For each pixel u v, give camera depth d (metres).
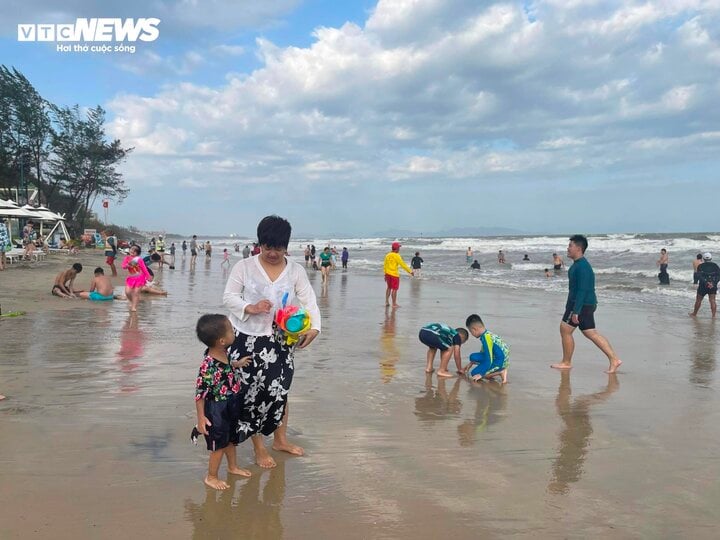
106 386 5.95
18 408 5.16
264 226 3.83
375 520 3.28
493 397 6.05
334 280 25.27
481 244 66.94
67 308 12.35
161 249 30.70
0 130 48.41
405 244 75.12
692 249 40.56
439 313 13.36
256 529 3.15
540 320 12.30
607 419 5.30
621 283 22.69
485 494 3.64
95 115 55.62
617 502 3.56
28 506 3.32
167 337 8.97
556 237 80.56
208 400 3.66
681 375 7.22
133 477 3.77
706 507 3.51
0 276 18.52
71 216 58.53
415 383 6.59
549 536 3.13
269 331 3.83
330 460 4.18
